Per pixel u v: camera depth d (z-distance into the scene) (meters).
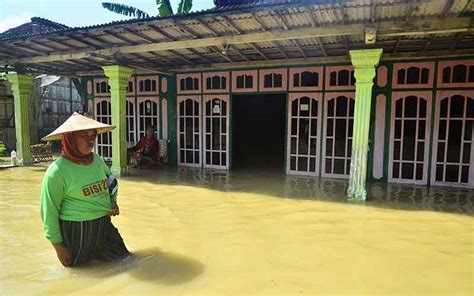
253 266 3.45
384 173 7.70
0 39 7.27
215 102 9.22
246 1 9.30
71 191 3.15
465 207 5.64
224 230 4.52
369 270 3.39
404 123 7.46
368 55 5.76
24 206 5.63
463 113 7.03
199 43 6.61
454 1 4.48
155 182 7.57
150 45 7.05
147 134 9.52
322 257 3.69
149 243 4.04
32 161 10.30
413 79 7.33
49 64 9.41
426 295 2.93
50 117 14.91
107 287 2.98
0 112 14.00
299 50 7.45
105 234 3.45
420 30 5.22
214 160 9.42
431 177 7.36
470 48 6.78
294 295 2.89
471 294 2.96
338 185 7.30
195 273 3.27
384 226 4.70
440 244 4.08
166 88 9.72
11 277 3.14
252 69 8.69
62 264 3.29
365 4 4.69
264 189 6.91
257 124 13.03
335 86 7.93
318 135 8.18
